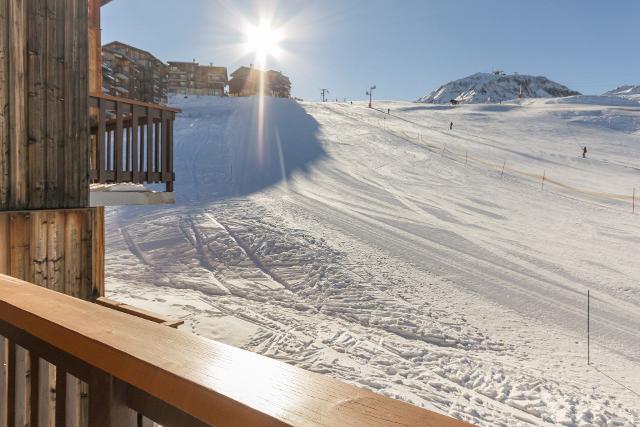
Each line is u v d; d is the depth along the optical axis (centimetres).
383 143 3136
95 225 434
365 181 2148
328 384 63
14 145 363
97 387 87
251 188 2005
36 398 111
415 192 1967
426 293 971
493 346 749
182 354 76
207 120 4219
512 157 2900
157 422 76
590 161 2902
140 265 1096
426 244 1312
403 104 6881
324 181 2133
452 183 2162
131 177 535
